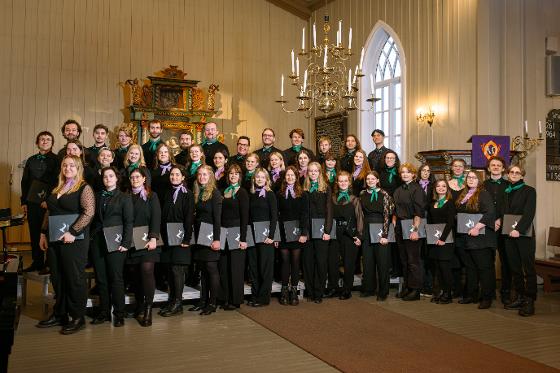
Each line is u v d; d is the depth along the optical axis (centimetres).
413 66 932
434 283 598
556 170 786
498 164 578
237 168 543
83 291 445
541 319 502
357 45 1076
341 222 588
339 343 410
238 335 436
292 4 1212
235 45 1162
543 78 785
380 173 650
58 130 995
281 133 1207
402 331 447
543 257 757
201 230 502
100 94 1030
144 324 464
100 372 341
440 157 703
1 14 962
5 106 960
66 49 1006
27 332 439
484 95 784
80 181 443
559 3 812
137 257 471
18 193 964
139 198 473
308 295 588
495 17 786
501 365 359
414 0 930
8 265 355
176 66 1023
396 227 597
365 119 1066
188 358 373
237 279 528
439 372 344
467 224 552
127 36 1058
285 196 561
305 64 1231
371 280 597
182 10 1111
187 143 597
